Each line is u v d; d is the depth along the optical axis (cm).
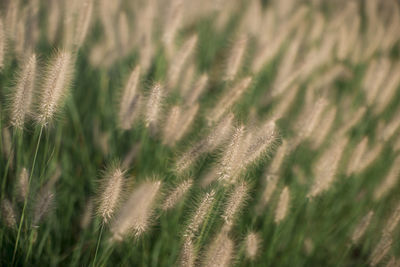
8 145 113
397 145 127
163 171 118
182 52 126
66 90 108
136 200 103
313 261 121
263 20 173
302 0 240
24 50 123
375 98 139
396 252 115
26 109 107
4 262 110
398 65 139
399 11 198
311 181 122
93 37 159
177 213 113
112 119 129
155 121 118
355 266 121
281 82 134
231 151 105
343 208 129
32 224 107
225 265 104
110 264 112
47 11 144
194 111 118
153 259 113
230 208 105
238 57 129
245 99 132
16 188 111
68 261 114
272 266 118
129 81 120
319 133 125
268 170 116
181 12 135
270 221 119
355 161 120
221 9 188
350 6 220
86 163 122
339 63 172
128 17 172
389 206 125
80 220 118
